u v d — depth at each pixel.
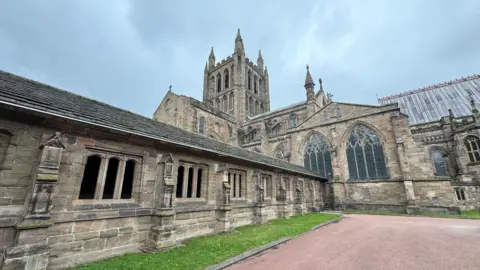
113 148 8.18
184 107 35.38
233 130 46.44
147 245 8.50
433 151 35.19
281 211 18.17
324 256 7.95
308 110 40.88
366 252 8.43
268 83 73.75
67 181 6.86
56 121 6.76
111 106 10.55
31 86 7.79
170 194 9.15
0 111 5.86
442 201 21.28
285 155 34.41
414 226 14.21
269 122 48.81
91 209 7.23
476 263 6.89
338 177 27.83
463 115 37.59
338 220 17.45
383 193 24.70
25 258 5.29
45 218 5.76
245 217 14.33
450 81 45.47
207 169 12.38
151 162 9.37
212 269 6.32
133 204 8.52
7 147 5.95
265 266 6.90
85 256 6.84
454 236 10.81
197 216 10.97
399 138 24.73
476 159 28.45
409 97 49.22
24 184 6.01
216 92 68.56
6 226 5.51
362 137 28.16
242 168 14.98
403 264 7.06
